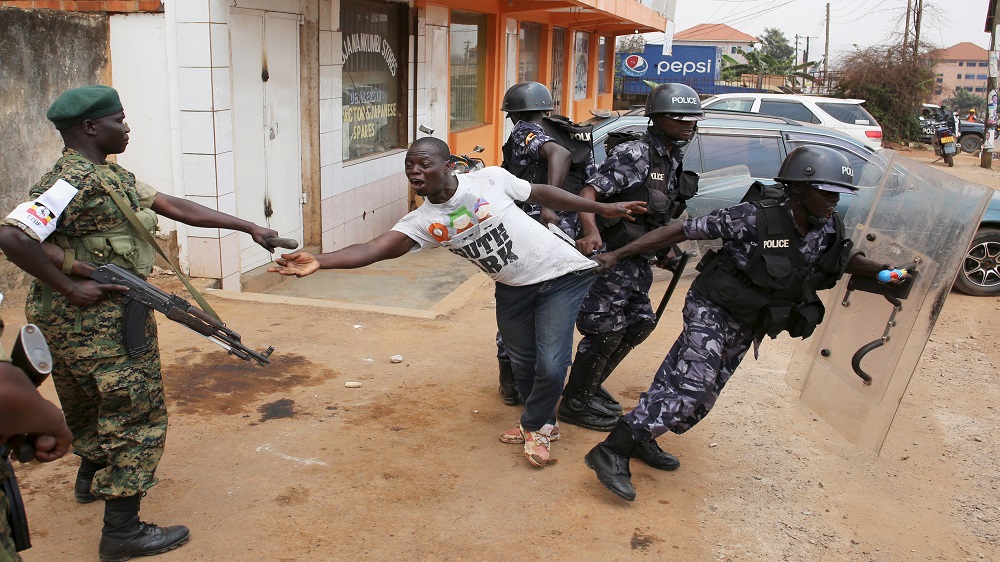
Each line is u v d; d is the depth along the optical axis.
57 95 6.25
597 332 4.26
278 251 7.85
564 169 4.37
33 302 2.85
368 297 7.55
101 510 3.38
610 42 23.88
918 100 32.12
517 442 4.16
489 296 7.00
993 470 4.17
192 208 3.16
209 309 3.05
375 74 9.48
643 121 7.86
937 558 3.34
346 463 3.87
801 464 4.14
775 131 7.79
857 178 7.63
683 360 3.59
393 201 10.05
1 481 1.93
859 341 3.93
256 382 4.79
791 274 3.38
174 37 6.29
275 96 7.46
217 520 3.34
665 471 3.98
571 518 3.49
